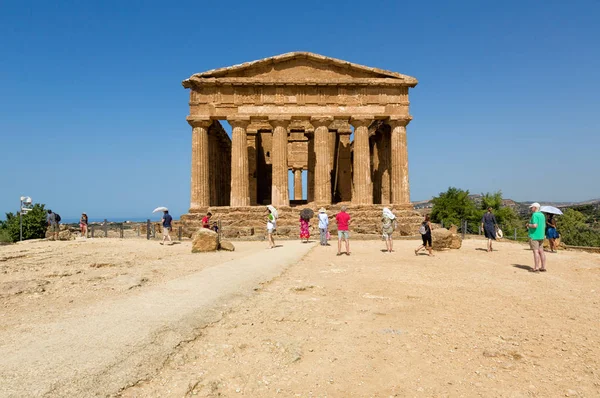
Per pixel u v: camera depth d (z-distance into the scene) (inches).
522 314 359.6
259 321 328.2
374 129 1748.3
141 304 358.0
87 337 264.4
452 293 448.8
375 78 1432.1
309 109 1421.0
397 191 1432.1
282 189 1403.8
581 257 780.6
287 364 245.0
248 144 1824.6
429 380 224.5
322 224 971.3
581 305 395.2
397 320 338.3
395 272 580.4
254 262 637.9
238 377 224.1
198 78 1385.3
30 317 317.7
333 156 1967.3
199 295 398.3
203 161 1398.9
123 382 204.8
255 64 1401.3
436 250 877.2
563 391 209.9
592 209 4320.9
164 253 801.6
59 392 186.2
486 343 281.4
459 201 2511.1
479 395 206.8
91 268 593.6
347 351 267.1
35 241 1170.0
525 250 886.4
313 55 1416.1
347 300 409.7
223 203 1898.4
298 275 551.5
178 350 258.2
